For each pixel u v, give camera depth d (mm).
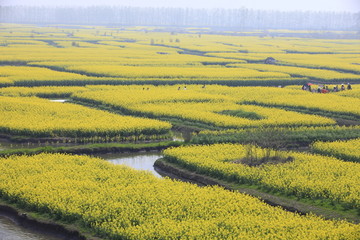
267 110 62406
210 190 33406
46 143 47688
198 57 135625
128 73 94188
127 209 29312
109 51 147750
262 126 51375
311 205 31594
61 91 73688
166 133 52000
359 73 113938
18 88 75250
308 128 53219
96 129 49469
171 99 68125
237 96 73812
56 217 29875
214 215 29125
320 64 123938
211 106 64562
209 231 26672
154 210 29531
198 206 30125
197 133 52812
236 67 116375
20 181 33656
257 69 112375
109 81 85375
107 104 65312
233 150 43031
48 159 39969
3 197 33000
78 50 148125
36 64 108375
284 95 75312
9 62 112438
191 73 97562
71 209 29594
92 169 37438
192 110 61031
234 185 35625
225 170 37062
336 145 45000
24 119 53156
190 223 27656
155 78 91312
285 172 36469
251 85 92188
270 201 32375
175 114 58750
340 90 83188
